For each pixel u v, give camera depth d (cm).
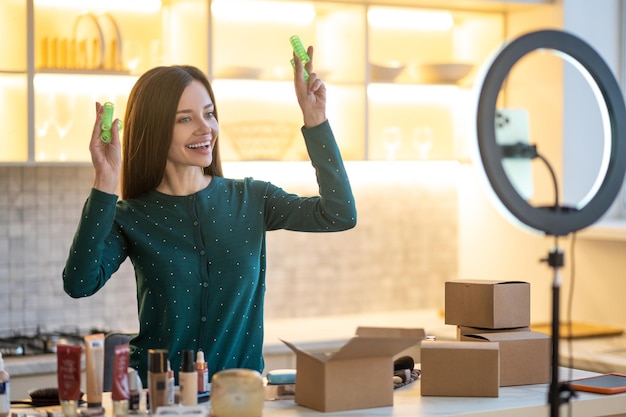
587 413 270
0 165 443
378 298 564
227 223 295
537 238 522
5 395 252
